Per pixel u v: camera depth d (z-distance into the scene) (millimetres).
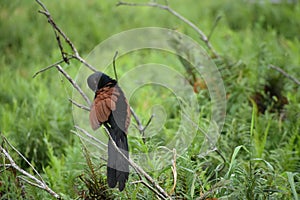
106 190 7773
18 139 10664
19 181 8305
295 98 11398
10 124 11156
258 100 11906
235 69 12406
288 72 12828
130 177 8008
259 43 14266
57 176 8906
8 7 17984
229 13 19359
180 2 20016
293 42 17281
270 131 10625
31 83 13484
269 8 19062
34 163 10312
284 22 18766
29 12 17938
